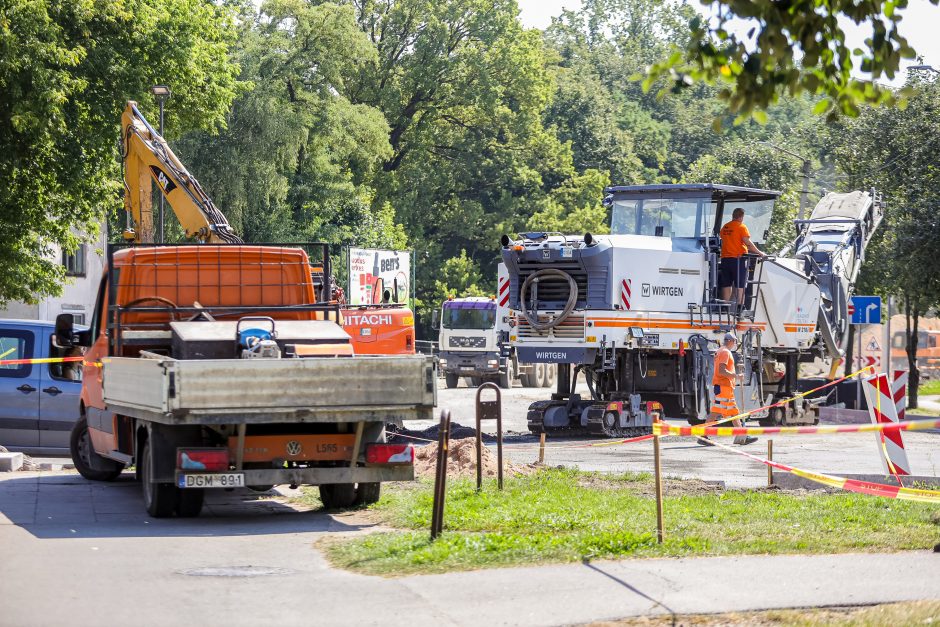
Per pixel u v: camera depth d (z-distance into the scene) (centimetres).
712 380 7375
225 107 10681
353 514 3744
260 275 4262
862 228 9512
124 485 4569
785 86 2061
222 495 4338
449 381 14612
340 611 2302
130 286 4159
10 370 5675
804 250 9188
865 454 6338
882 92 2106
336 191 18938
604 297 7150
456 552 2852
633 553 2869
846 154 13338
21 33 8538
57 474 4959
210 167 16125
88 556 2908
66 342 4575
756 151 17175
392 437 4497
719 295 7675
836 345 9019
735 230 7631
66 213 9738
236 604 2362
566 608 2308
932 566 2708
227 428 3562
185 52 9831
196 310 4075
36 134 8744
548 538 3027
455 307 14500
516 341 7388
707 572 2645
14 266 9450
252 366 3412
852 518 3459
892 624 2125
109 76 9231
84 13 8919
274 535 3300
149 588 2519
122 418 4050
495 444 6800
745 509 3634
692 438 7250
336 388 3481
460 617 2245
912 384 13062
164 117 10338
